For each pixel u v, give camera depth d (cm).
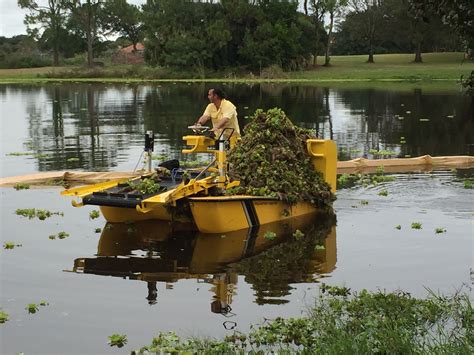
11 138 1964
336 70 6794
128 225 941
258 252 811
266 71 6350
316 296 657
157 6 7488
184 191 867
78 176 1307
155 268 749
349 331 563
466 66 6762
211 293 668
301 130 1084
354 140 1928
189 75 6550
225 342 548
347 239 866
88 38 8181
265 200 934
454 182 1252
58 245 837
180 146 1770
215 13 6694
